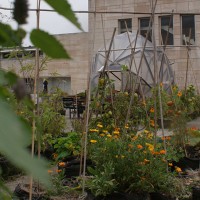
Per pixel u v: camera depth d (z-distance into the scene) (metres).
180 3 21.30
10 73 0.43
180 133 6.42
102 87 7.82
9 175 5.17
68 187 4.28
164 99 7.96
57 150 6.51
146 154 4.39
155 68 5.62
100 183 4.14
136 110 7.38
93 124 7.03
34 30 0.40
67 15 0.41
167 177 4.45
